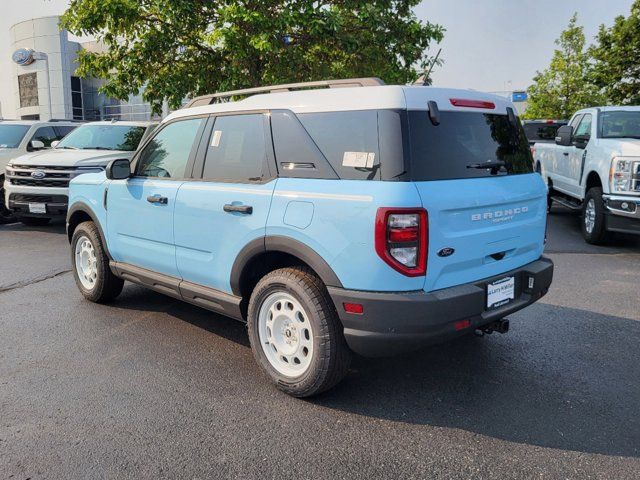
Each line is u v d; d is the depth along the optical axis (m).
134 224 4.88
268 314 3.80
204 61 11.59
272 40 9.88
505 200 3.60
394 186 3.11
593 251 8.28
